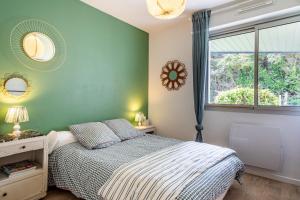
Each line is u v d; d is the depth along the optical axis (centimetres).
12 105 221
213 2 288
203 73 317
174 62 373
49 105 255
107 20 329
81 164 197
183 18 344
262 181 263
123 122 316
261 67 288
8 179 183
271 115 273
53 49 256
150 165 173
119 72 353
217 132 322
